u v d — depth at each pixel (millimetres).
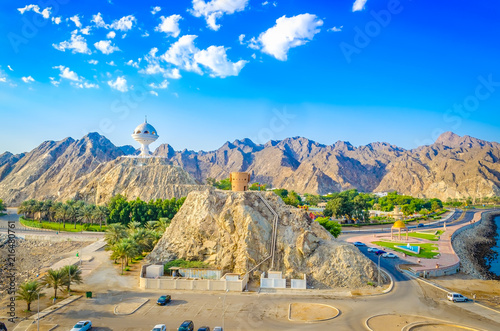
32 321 60188
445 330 57125
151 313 63906
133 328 57375
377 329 57094
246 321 60125
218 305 68000
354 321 60312
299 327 57750
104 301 70312
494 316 63844
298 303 69062
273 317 61938
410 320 61000
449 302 71125
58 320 60750
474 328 57906
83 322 56688
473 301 72250
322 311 64875
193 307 66938
